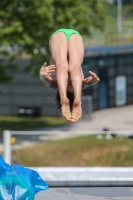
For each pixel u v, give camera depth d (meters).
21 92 85.62
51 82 19.30
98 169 26.84
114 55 91.06
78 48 19.92
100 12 68.62
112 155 57.06
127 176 26.52
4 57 74.56
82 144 60.44
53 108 84.69
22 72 85.19
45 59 67.38
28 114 83.81
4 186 17.69
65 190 25.20
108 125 78.12
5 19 63.28
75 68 19.22
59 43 20.03
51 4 62.47
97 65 88.75
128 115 86.50
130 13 103.50
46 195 24.14
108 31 91.75
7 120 81.25
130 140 61.03
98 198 23.77
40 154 57.03
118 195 24.33
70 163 55.44
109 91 91.69
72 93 19.39
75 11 64.88
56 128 75.62
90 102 83.12
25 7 62.41
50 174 27.30
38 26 62.88
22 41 62.12
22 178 17.80
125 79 94.00
